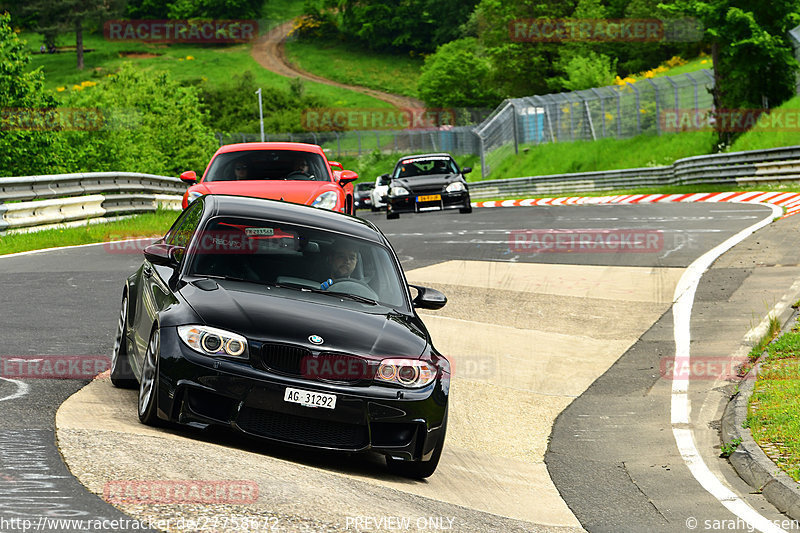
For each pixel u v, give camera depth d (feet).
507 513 44.09
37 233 140.97
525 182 368.68
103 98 588.91
